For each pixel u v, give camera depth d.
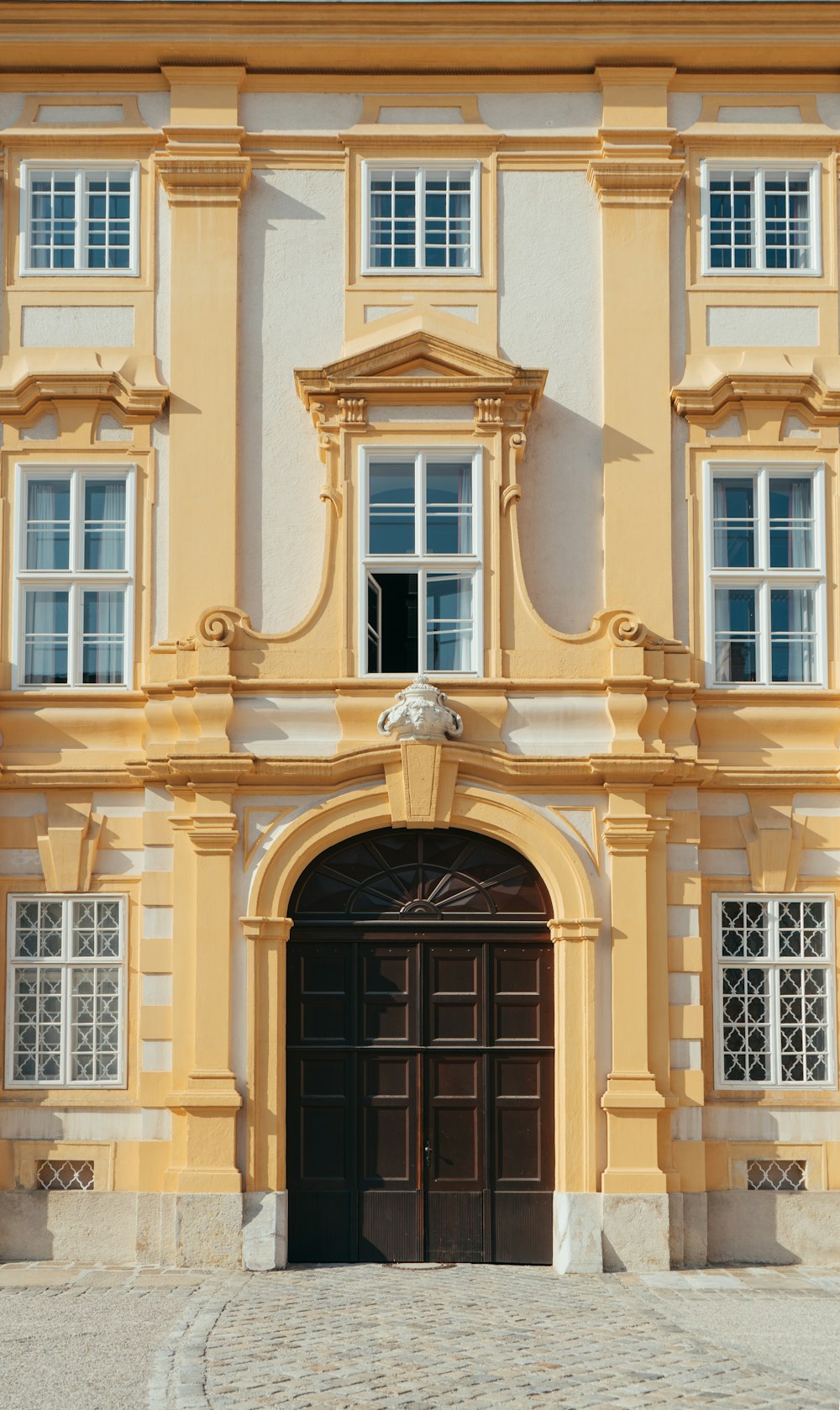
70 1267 13.31
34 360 14.66
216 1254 13.28
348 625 14.06
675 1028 13.79
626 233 14.73
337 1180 13.75
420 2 14.52
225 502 14.35
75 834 14.06
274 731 13.95
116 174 14.84
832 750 14.27
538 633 14.11
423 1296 12.13
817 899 14.17
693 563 14.45
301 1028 13.92
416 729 13.67
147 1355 10.11
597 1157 13.47
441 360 14.30
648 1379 9.63
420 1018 13.91
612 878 13.79
